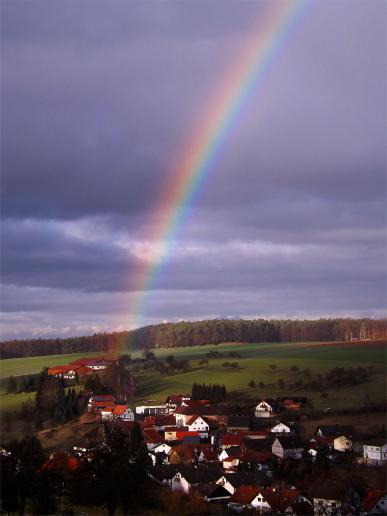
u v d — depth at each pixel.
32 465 100.56
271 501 117.50
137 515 101.62
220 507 119.06
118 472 94.75
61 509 100.56
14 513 97.69
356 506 116.75
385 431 175.75
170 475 137.50
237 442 183.25
